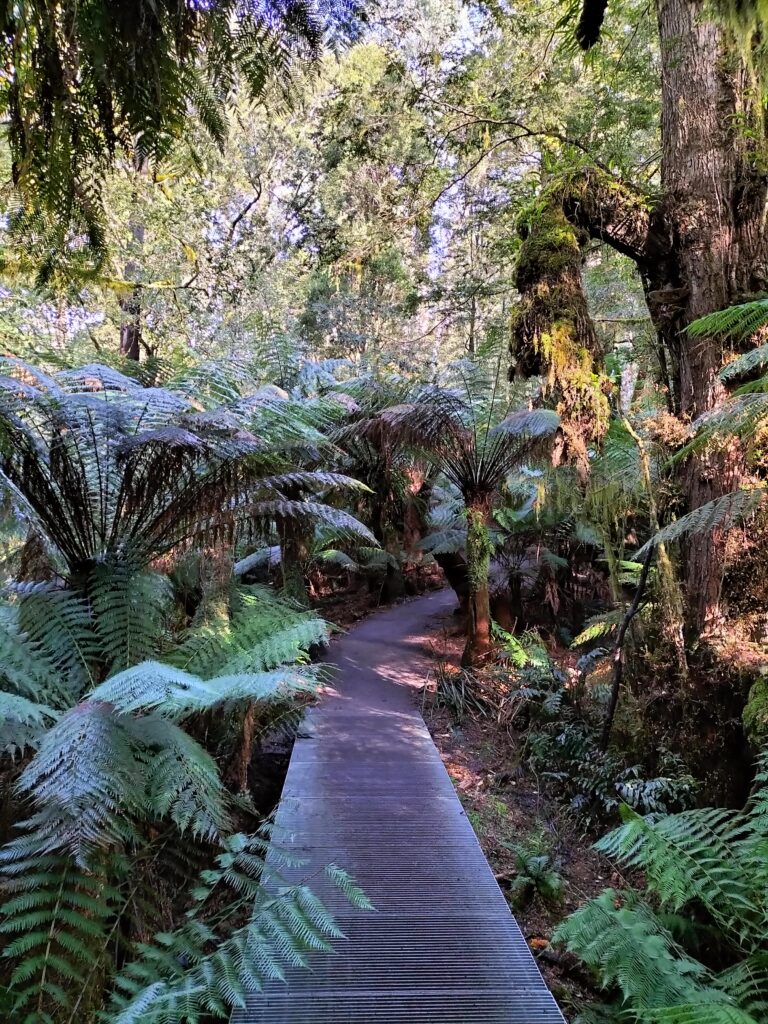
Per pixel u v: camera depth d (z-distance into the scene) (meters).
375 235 6.74
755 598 2.87
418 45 5.60
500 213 6.35
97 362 3.96
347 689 4.99
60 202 1.12
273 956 1.70
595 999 2.09
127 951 2.04
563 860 2.90
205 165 5.55
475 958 1.97
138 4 0.85
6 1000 1.54
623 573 4.43
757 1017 1.65
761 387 2.32
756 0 1.36
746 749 2.69
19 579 2.89
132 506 2.74
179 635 3.11
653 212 3.22
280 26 1.04
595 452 3.90
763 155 2.88
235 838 2.01
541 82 5.34
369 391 5.99
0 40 0.85
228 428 2.64
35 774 1.59
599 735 3.51
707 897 1.95
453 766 3.79
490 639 5.24
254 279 8.54
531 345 3.47
